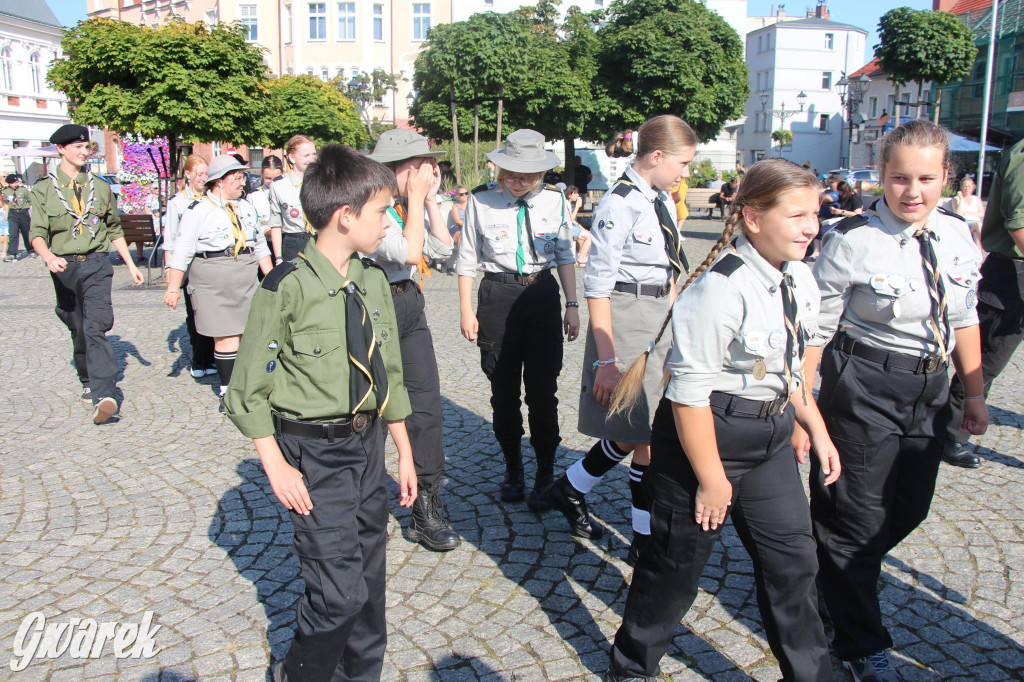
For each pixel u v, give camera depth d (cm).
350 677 255
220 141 1348
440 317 922
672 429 237
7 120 3594
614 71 2605
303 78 2761
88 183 544
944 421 278
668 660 282
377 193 232
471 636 297
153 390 633
